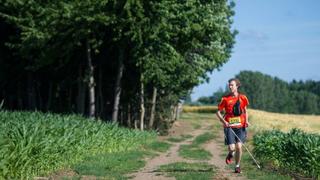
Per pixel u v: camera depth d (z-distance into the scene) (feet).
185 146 156.15
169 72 180.45
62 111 226.99
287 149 82.33
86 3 157.99
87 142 93.86
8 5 173.88
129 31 160.35
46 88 230.07
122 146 121.80
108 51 192.44
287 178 64.64
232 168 78.23
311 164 71.77
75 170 71.51
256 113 386.93
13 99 228.63
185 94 226.17
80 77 186.09
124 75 202.49
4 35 205.36
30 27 166.40
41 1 169.48
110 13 158.92
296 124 291.79
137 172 72.13
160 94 219.41
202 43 184.65
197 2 173.47
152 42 169.68
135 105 210.59
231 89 62.90
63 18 160.56
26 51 173.78
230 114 63.00
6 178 58.65
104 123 120.26
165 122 222.07
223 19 195.42
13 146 60.64
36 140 65.51
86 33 161.17
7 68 209.87
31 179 61.57
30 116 113.50
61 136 78.74
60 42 165.68
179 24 169.89
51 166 69.31
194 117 387.14
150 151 131.54
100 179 63.00
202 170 73.00
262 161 95.66
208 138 199.00
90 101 175.01
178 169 75.36
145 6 161.27
